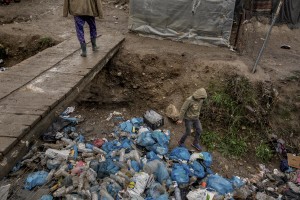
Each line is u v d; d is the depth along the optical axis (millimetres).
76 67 5367
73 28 8750
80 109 7262
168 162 5512
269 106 6512
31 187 4785
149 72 7066
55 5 11297
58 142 5910
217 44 8078
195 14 7793
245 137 6281
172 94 6980
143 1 8000
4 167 2859
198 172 5297
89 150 5672
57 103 4016
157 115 6555
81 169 5004
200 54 7512
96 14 5738
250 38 9148
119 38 7688
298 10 10523
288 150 6223
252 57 7816
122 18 10219
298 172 5680
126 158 5422
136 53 7219
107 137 6305
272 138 6289
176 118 6535
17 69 5141
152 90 7070
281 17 10422
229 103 6449
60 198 4496
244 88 6539
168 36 8273
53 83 4582
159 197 4523
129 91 7195
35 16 9773
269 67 7363
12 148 3002
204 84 6793
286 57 8258
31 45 7887
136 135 6176
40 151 5656
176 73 7035
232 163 5887
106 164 5086
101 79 7246
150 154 5609
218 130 6414
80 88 4887
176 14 7926
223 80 6758
